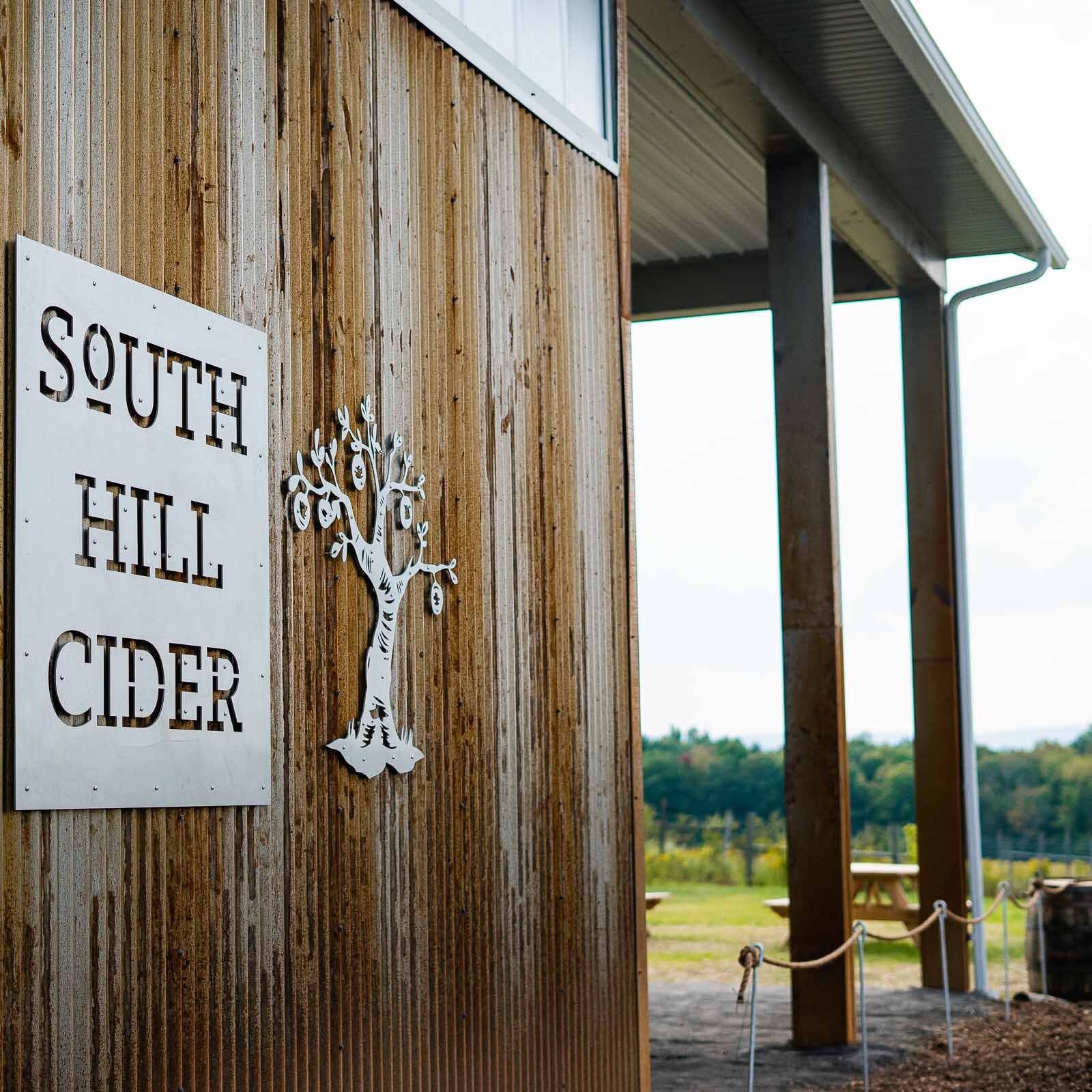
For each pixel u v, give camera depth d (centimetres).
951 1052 859
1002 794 3475
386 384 496
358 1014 461
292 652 439
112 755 362
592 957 617
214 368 408
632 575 678
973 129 918
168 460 389
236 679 410
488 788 548
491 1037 537
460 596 537
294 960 431
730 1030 969
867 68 848
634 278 1218
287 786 433
